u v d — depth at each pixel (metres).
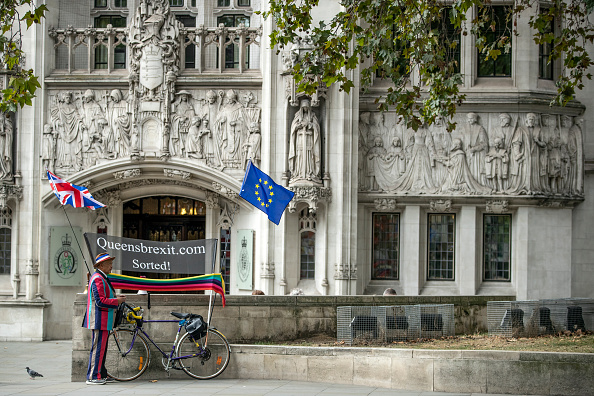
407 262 21.41
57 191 16.38
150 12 21.44
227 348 13.36
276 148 20.94
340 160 20.81
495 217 21.78
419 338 14.47
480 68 21.78
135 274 22.70
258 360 13.38
